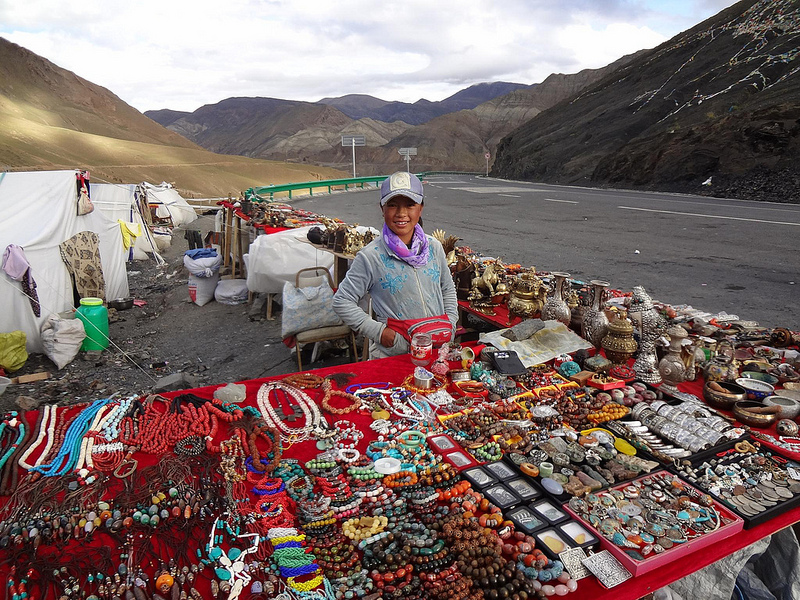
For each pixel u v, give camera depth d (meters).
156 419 2.28
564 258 10.07
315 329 5.44
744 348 3.35
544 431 2.26
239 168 103.44
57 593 1.38
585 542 1.59
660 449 2.14
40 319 6.42
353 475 1.94
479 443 2.16
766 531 1.69
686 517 1.68
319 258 6.72
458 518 1.68
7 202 6.58
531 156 48.44
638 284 7.98
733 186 22.17
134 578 1.43
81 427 2.20
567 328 3.40
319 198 27.05
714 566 1.87
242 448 2.09
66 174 7.27
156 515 1.66
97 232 8.09
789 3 39.19
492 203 21.22
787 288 7.60
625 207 18.50
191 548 1.56
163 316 8.02
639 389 2.62
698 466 2.04
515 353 2.97
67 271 7.01
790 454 2.10
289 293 5.45
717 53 41.72
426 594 1.42
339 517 1.72
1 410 4.85
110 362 6.19
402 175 2.87
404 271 3.03
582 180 35.09
